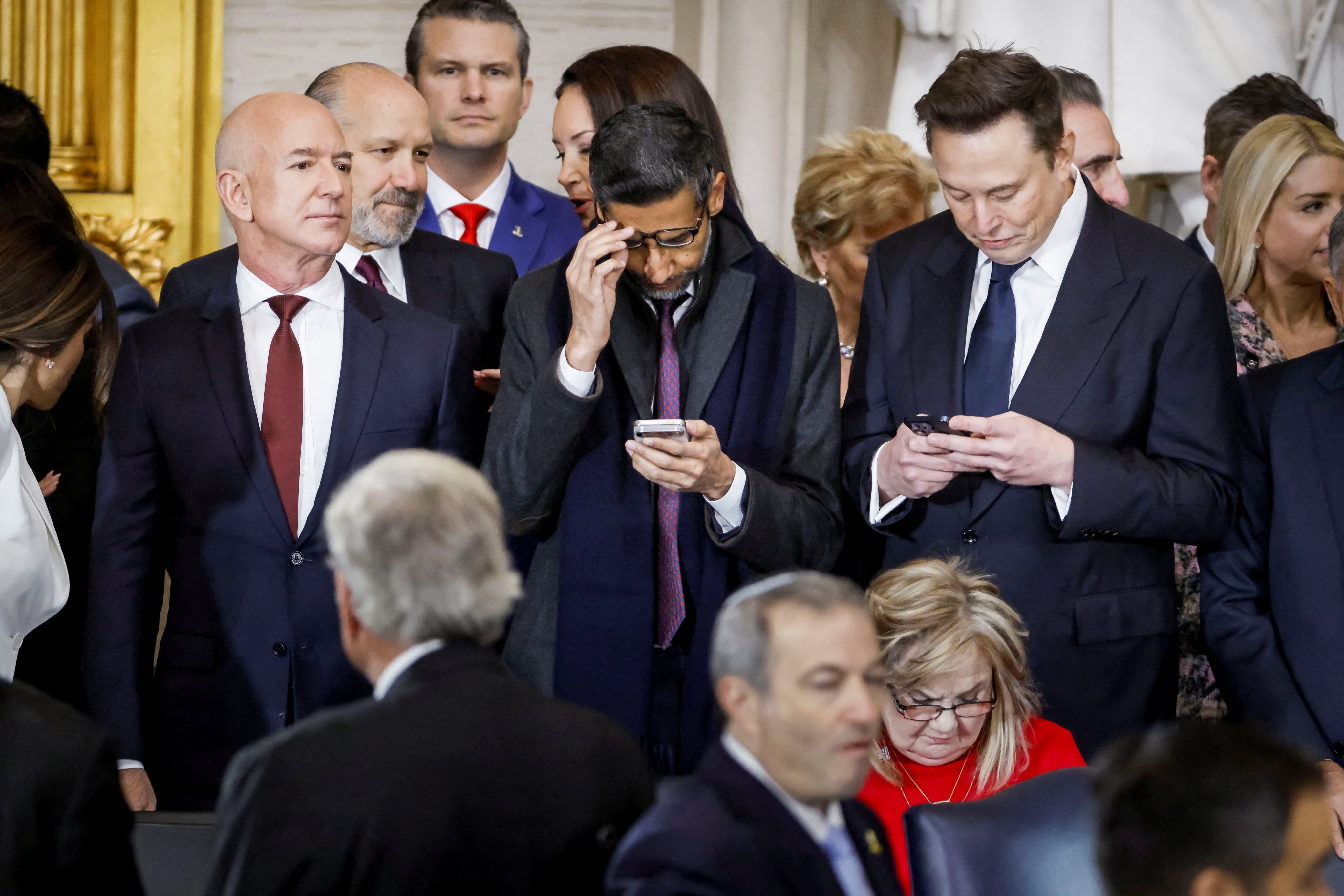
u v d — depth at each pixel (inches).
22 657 409.7
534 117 665.6
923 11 599.5
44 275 361.7
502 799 221.6
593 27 665.6
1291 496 374.0
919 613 319.9
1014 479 348.2
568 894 225.8
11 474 353.7
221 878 217.3
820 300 386.9
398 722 223.0
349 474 372.8
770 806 216.5
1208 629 386.9
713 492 350.0
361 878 214.1
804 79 672.4
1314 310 473.4
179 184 649.0
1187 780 182.9
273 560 370.9
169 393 376.2
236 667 368.2
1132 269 367.6
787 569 365.1
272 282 387.9
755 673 214.1
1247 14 585.6
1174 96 587.8
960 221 359.9
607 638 361.1
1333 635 365.4
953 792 326.6
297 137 378.0
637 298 374.9
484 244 536.4
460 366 391.5
